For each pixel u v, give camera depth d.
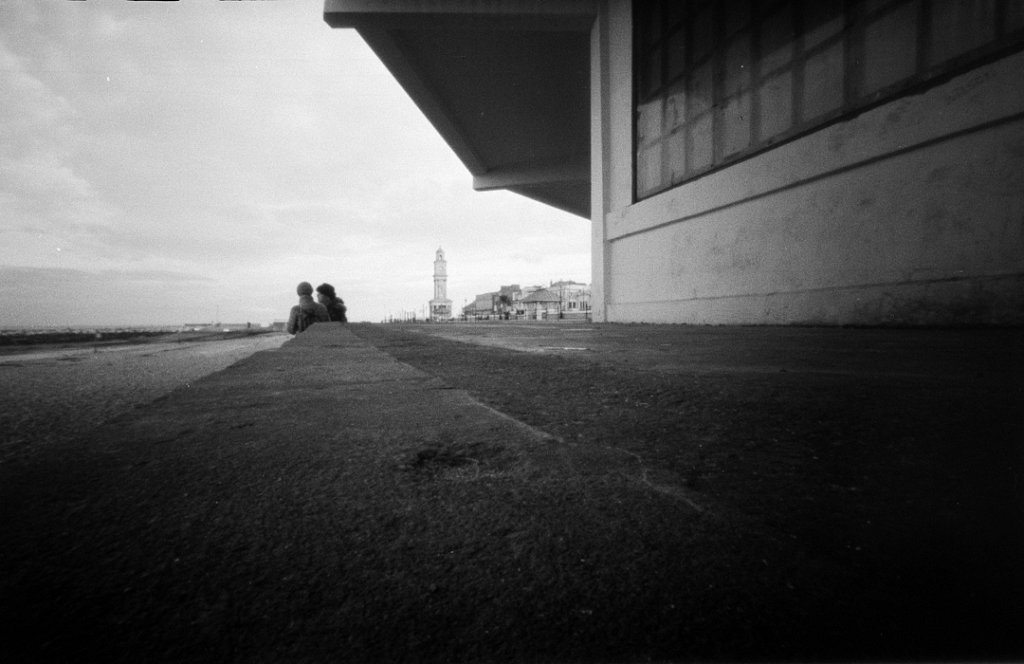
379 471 0.84
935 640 0.42
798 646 0.42
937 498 0.70
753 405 1.33
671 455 0.92
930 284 4.38
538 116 18.55
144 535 0.61
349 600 0.49
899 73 4.69
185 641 0.43
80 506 0.70
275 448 0.98
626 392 1.57
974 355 2.34
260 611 0.47
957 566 0.53
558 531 0.62
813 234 5.45
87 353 4.93
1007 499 0.69
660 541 0.59
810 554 0.56
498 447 0.98
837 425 1.10
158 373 2.89
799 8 5.70
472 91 16.25
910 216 4.55
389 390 1.67
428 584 0.51
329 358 2.86
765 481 0.78
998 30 3.97
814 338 3.67
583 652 0.41
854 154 4.95
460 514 0.67
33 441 1.22
